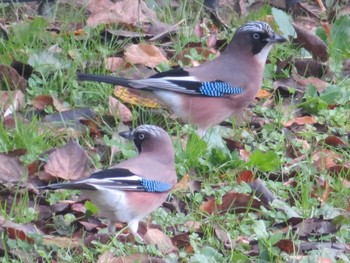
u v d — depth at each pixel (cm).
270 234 955
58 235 945
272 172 1098
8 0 1382
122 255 895
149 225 962
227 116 1192
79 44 1302
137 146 973
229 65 1188
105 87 1209
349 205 1038
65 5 1402
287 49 1377
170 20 1413
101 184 894
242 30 1190
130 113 1178
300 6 1537
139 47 1297
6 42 1280
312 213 1015
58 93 1205
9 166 1018
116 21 1359
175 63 1309
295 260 909
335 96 1270
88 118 1162
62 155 1049
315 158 1134
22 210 962
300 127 1214
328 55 1381
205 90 1162
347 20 1419
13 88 1201
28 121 1134
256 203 1016
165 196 948
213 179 1077
